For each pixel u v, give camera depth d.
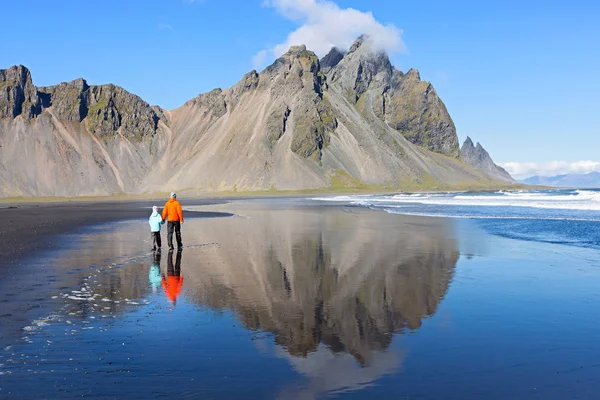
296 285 13.88
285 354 8.16
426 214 46.28
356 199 101.38
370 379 7.14
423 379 7.14
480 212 47.69
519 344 8.66
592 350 8.34
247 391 6.72
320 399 6.50
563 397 6.55
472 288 13.47
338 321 10.16
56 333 9.27
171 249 21.84
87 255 20.25
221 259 19.06
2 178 189.50
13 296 12.51
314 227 33.81
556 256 19.47
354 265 17.45
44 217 48.00
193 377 7.20
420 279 14.77
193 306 11.45
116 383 6.95
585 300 12.02
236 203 90.12
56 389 6.75
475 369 7.51
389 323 10.00
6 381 7.00
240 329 9.55
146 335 9.16
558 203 59.69
